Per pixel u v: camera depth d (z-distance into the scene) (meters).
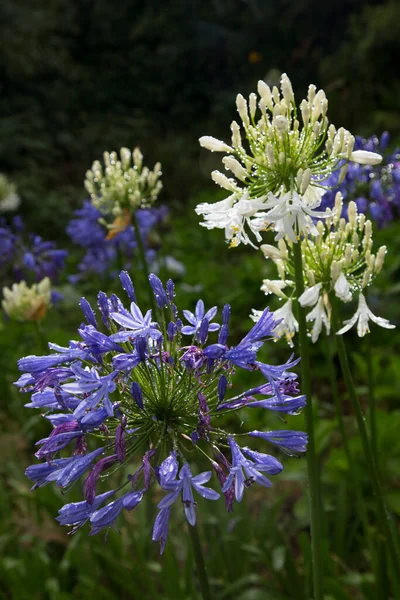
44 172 15.41
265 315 1.71
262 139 1.95
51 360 1.63
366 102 14.62
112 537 3.40
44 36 19.64
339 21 19.77
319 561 2.05
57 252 5.02
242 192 2.00
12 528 3.78
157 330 1.67
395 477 3.75
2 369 5.98
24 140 15.67
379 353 5.47
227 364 1.81
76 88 20.22
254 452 1.64
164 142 19.84
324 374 5.52
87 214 4.91
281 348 5.95
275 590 3.08
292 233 1.87
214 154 18.52
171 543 3.19
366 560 3.55
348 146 1.92
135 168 3.69
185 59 22.84
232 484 1.60
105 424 1.77
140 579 3.21
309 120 1.91
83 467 1.63
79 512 1.63
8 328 6.39
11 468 4.25
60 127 18.22
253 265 7.27
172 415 1.83
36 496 3.64
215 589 3.32
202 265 9.26
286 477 3.66
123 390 1.72
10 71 17.44
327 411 5.21
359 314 2.13
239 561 3.30
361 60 15.59
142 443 1.81
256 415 4.20
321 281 2.16
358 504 3.04
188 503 1.56
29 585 3.32
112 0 22.56
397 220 7.75
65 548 3.85
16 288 3.97
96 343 1.63
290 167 1.94
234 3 23.31
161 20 22.92
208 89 23.02
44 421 4.51
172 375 1.80
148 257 5.14
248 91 21.12
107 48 22.58
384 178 3.43
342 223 2.14
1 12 18.69
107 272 5.69
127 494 1.59
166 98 22.62
